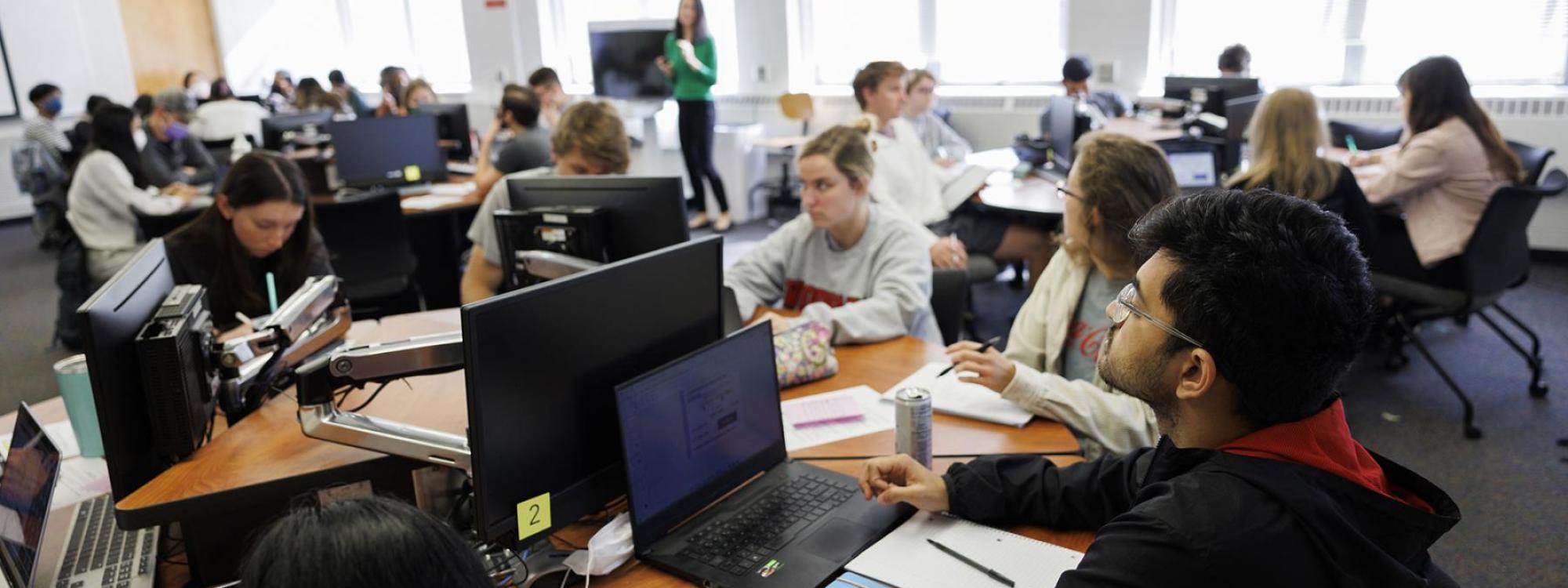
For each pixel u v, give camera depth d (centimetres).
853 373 201
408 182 478
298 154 487
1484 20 505
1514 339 394
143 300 140
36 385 414
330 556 63
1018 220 385
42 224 497
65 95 825
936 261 261
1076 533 133
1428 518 88
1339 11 542
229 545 139
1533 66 498
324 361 129
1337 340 85
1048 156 474
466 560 70
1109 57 611
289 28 1040
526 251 205
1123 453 167
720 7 755
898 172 385
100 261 427
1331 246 86
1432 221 333
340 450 145
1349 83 547
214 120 685
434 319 240
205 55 987
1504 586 228
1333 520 85
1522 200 307
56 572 135
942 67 691
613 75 702
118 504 130
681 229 198
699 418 137
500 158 440
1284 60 567
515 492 117
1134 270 176
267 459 142
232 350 150
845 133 226
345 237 356
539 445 120
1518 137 491
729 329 204
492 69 880
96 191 419
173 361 135
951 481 137
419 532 67
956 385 190
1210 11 584
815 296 244
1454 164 327
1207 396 92
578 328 123
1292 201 90
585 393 125
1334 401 93
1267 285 85
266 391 162
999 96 651
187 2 962
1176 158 392
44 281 603
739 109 755
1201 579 86
